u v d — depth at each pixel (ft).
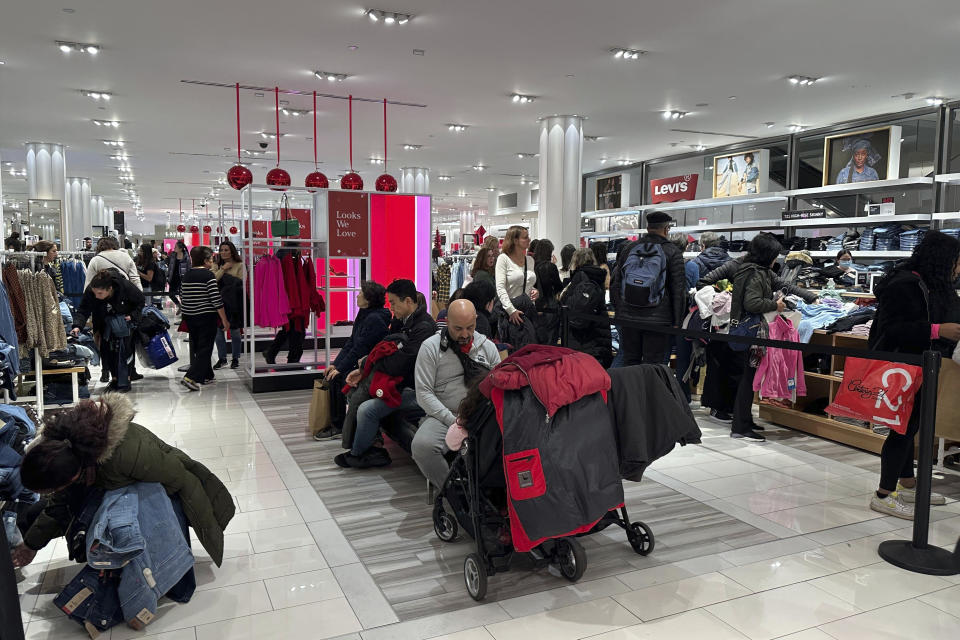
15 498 9.04
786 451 15.85
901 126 33.86
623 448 8.87
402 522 11.57
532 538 8.09
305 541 10.78
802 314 18.24
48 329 16.40
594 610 8.59
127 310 21.50
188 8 20.20
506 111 34.63
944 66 25.82
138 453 8.39
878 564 9.89
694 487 13.30
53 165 47.26
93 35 22.88
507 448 8.28
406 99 32.09
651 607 8.66
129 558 8.04
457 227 128.67
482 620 8.36
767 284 16.33
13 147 48.96
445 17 20.89
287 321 22.79
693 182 44.01
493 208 82.48
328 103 33.12
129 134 42.57
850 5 19.47
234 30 22.22
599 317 16.48
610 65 26.08
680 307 15.58
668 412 8.93
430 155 51.19
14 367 12.40
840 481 13.67
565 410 8.42
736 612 8.53
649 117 35.78
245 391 22.56
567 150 36.01
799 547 10.49
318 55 25.05
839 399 12.39
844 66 25.89
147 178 68.13
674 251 15.58
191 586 8.88
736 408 16.84
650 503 12.43
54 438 7.90
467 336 11.52
